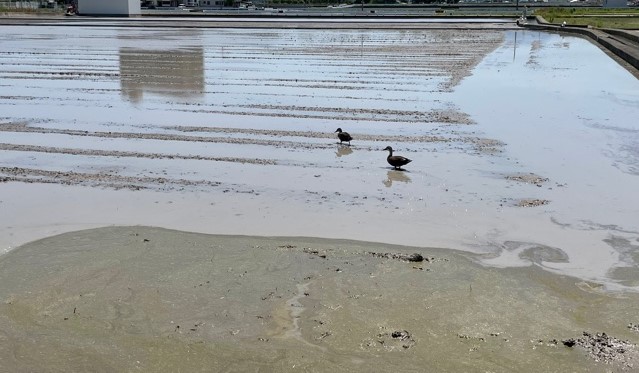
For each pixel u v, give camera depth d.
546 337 6.27
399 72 25.55
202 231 9.22
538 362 5.84
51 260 8.15
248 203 10.44
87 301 7.05
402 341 6.21
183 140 14.55
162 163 12.80
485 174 11.93
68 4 94.50
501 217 9.70
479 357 5.93
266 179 11.72
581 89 21.59
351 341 6.21
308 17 74.38
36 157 13.22
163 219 9.73
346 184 11.39
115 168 12.46
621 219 9.62
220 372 5.75
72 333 6.39
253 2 126.19
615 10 89.44
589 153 13.41
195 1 117.25
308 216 9.80
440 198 10.60
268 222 9.56
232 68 26.98
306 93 20.50
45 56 31.78
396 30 52.25
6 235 9.10
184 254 8.33
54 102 19.17
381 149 13.69
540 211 9.98
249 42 40.19
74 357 5.98
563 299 7.08
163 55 32.28
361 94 20.30
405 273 7.71
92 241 8.81
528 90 21.23
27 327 6.51
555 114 17.33
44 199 10.69
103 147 13.99
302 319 6.64
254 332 6.40
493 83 22.70
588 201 10.43
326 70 26.19
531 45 38.66
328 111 17.58
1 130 15.48
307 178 11.76
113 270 7.83
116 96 20.22
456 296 7.12
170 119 16.72
